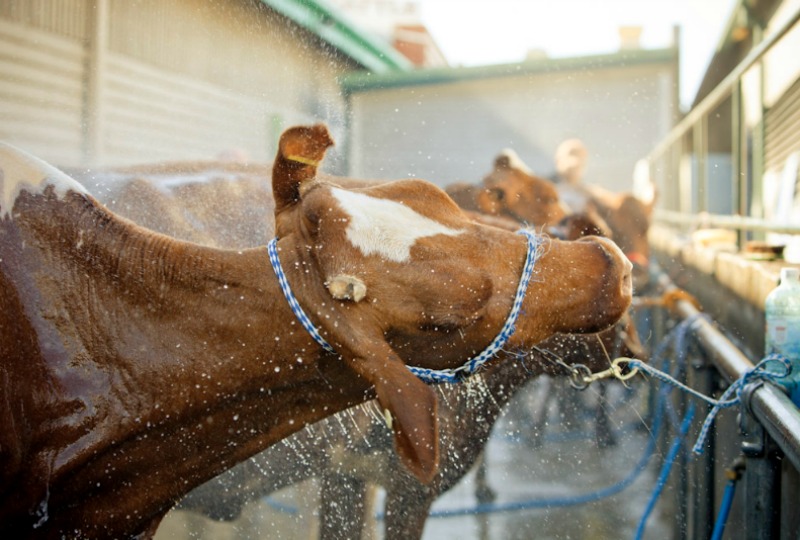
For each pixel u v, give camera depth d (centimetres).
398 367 260
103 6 858
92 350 287
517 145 1512
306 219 278
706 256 640
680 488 465
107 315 289
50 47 820
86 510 296
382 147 1478
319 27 1221
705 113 977
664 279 762
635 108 1514
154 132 932
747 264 477
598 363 464
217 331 285
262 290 282
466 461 462
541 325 280
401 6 2012
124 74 892
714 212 1366
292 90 1149
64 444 283
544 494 571
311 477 443
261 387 289
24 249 288
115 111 882
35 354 282
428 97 1494
